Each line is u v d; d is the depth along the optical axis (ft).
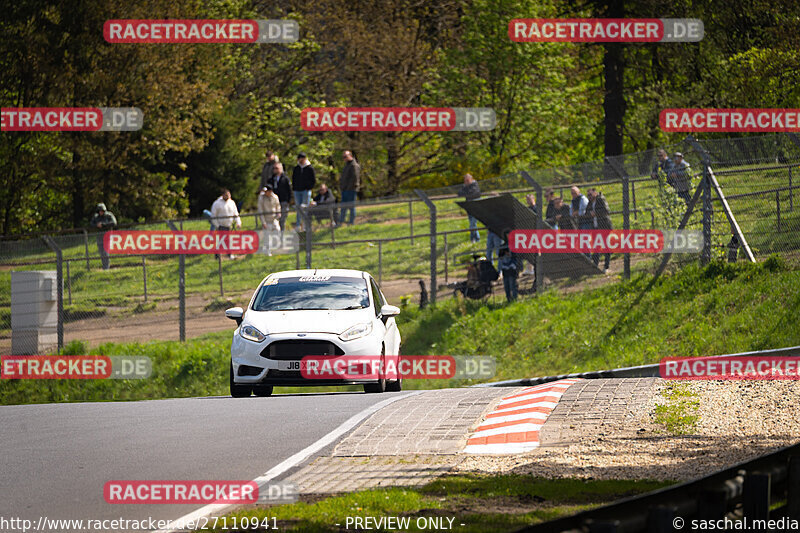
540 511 80.12
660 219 293.23
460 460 105.81
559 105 643.04
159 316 344.08
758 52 503.61
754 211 280.72
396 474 99.50
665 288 284.20
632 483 89.66
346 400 165.58
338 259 389.19
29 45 501.56
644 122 538.88
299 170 410.52
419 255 389.19
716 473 54.60
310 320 181.06
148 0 541.34
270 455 114.32
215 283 372.58
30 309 318.04
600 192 303.27
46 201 579.07
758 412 123.75
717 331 255.50
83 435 137.59
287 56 654.53
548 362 276.21
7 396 300.61
